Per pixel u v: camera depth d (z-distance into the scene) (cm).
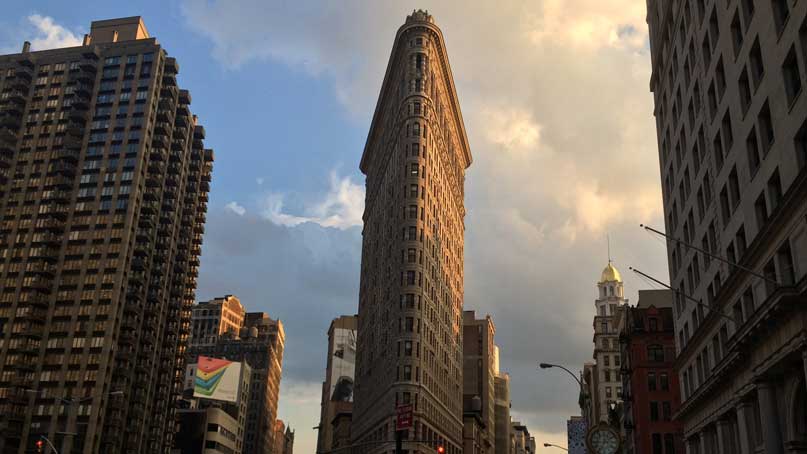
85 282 13400
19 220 14062
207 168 18700
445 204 14588
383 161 15088
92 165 14400
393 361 11575
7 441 12075
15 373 12581
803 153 3475
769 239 3750
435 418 12388
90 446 12044
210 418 19062
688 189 6009
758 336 3747
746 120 4272
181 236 16550
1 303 13312
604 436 4253
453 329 15075
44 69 15538
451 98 15438
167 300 15400
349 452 16362
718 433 5019
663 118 7019
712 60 5019
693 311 5903
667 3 6606
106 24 16475
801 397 3547
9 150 14700
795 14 3459
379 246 14475
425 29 13675
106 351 12756
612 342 15888
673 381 9144
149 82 15088
